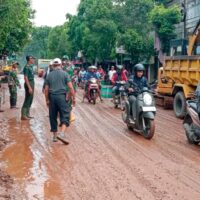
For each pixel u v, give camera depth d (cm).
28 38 3725
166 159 898
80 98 2403
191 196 662
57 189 690
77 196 657
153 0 3519
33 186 703
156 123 1441
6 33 2383
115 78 1970
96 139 1106
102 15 3744
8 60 4625
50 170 802
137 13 3519
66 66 1616
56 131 1065
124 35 3331
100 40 3794
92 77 2114
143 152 962
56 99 1038
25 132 1184
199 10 2664
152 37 3419
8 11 2000
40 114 1569
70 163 854
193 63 1539
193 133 1057
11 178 743
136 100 1166
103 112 1711
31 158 891
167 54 3070
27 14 3312
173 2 3303
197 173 793
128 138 1130
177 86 1652
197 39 1669
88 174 777
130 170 805
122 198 648
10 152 943
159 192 678
